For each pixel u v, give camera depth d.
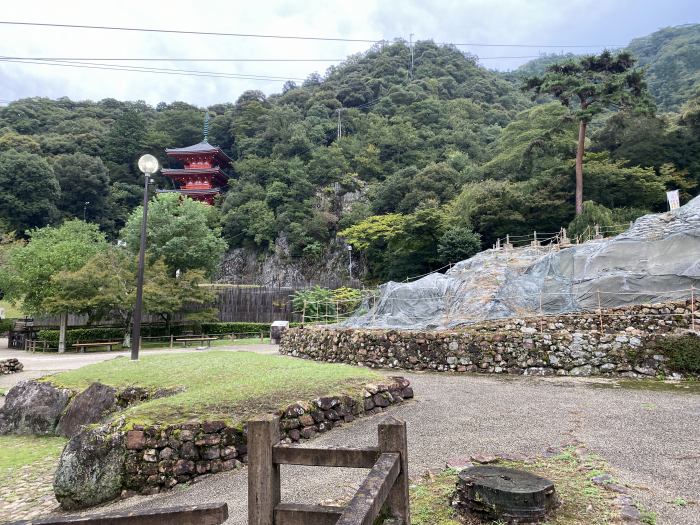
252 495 2.33
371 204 43.78
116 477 4.43
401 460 2.34
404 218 30.16
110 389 7.11
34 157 43.88
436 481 3.73
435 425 5.46
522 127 37.81
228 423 4.86
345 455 2.38
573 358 8.81
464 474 3.36
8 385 11.48
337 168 50.69
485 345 9.58
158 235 26.44
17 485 5.38
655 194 26.95
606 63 26.27
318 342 12.86
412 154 51.41
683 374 7.93
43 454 6.54
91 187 47.81
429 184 37.78
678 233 9.97
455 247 25.62
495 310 11.05
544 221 27.48
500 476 3.30
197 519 2.00
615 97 24.67
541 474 3.77
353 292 25.98
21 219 41.97
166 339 23.45
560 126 30.09
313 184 50.09
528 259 14.23
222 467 4.70
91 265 20.06
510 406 6.27
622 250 10.47
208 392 5.71
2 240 34.03
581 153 26.22
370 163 51.19
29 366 14.79
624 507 3.09
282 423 5.00
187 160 51.38
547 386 7.66
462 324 10.94
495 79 73.75
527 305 10.92
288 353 14.54
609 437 4.72
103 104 68.69
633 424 5.17
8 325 29.75
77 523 2.01
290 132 56.31
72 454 4.66
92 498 4.39
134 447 4.51
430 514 3.16
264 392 5.69
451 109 60.59
